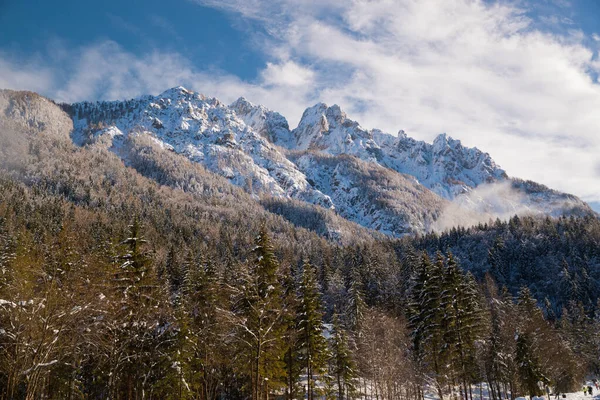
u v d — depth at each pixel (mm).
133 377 34219
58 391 33562
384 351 46344
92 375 36906
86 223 121125
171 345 35562
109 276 30656
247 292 33938
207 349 38062
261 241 39750
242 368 36625
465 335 40531
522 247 147875
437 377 41781
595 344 79562
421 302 45781
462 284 42750
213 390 46375
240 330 33344
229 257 111438
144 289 32500
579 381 64125
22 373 24750
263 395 35312
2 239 55062
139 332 31078
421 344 45625
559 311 119188
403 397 52625
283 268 48344
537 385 46000
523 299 65625
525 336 48281
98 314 29078
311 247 166875
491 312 68375
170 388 35500
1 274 29344
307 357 40375
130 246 34156
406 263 85750
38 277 28391
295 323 40031
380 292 81688
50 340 26125
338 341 48688
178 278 66938
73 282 28422
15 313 25469
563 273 125625
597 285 124750
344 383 48625
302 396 43812
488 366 48531
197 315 41500
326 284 89312
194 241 136375
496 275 137750
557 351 58000
